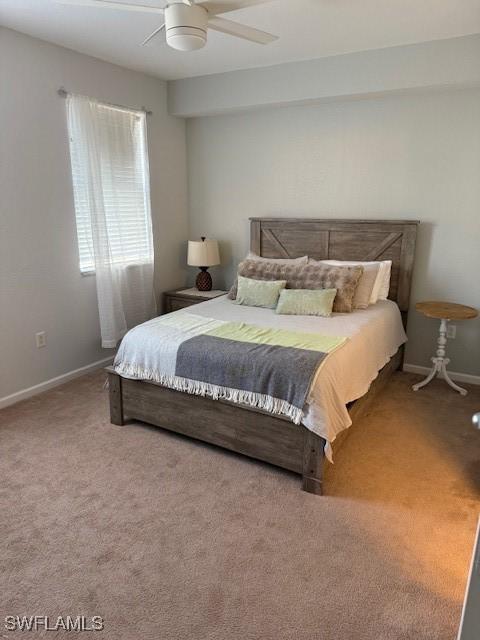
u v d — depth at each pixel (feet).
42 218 11.06
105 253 12.39
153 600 5.50
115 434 9.45
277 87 12.51
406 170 12.17
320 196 13.51
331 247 13.32
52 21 9.38
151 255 14.53
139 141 13.64
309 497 7.45
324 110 12.89
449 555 6.23
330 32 9.99
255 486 7.72
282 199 14.15
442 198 11.89
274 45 10.83
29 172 10.59
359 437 9.37
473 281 11.94
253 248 14.52
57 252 11.56
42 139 10.78
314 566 6.03
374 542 6.47
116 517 6.95
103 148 12.36
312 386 7.35
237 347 8.43
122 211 13.30
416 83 10.81
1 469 8.18
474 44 10.07
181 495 7.48
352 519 6.93
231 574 5.89
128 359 9.32
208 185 15.43
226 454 8.70
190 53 11.45
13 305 10.68
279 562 6.09
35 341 11.32
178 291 15.34
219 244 15.71
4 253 10.32
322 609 5.38
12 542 6.41
